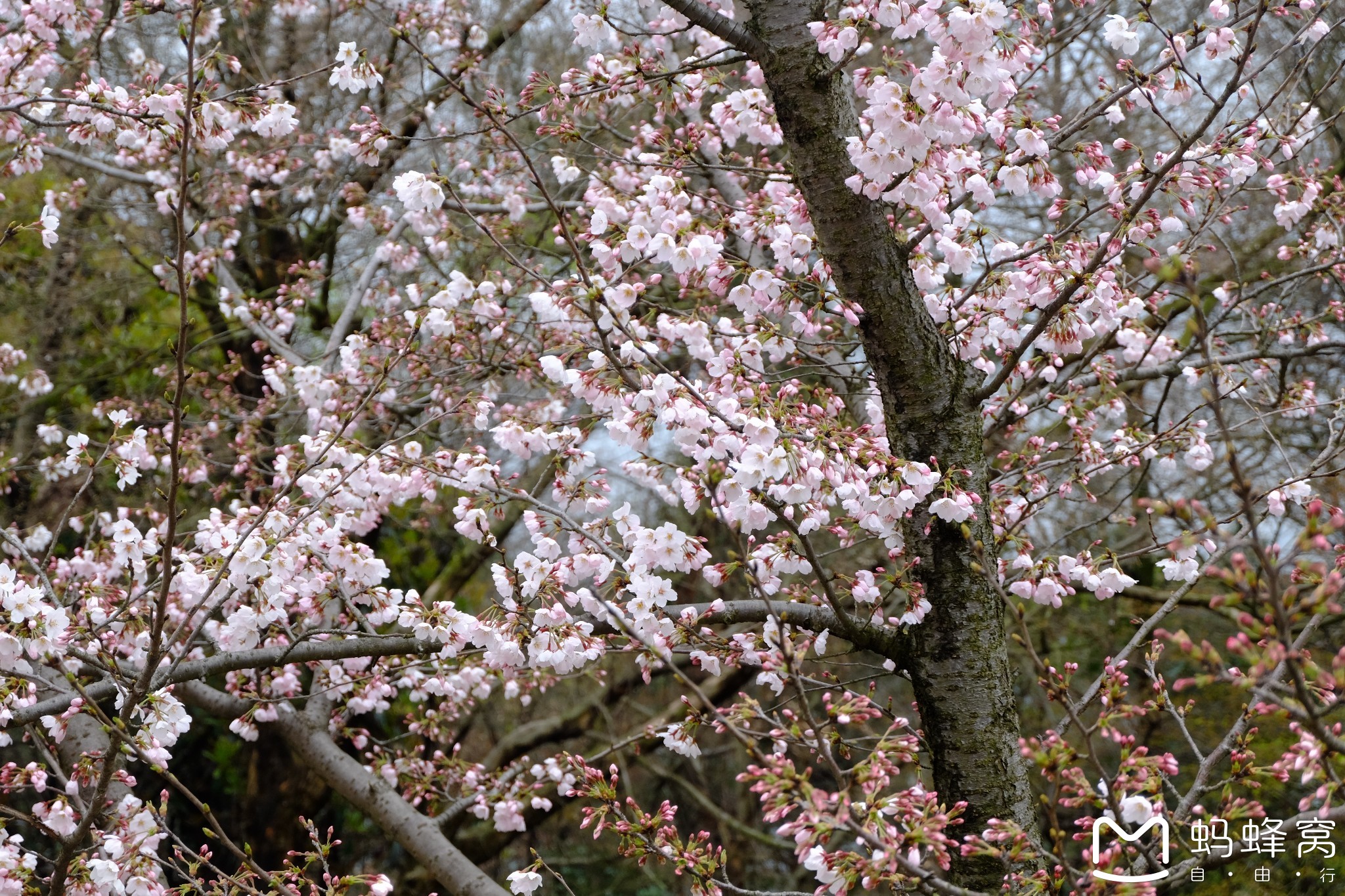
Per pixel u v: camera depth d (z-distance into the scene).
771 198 4.13
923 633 3.41
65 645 2.98
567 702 10.10
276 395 6.66
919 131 2.83
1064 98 6.38
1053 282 3.30
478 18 7.27
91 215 7.95
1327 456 3.81
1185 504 2.01
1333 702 2.11
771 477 2.69
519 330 5.36
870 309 3.41
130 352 8.75
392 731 8.86
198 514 7.34
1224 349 5.12
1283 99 5.10
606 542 3.28
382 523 8.44
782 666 2.97
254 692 4.99
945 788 3.36
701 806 10.71
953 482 3.11
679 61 5.13
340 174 6.97
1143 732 7.21
